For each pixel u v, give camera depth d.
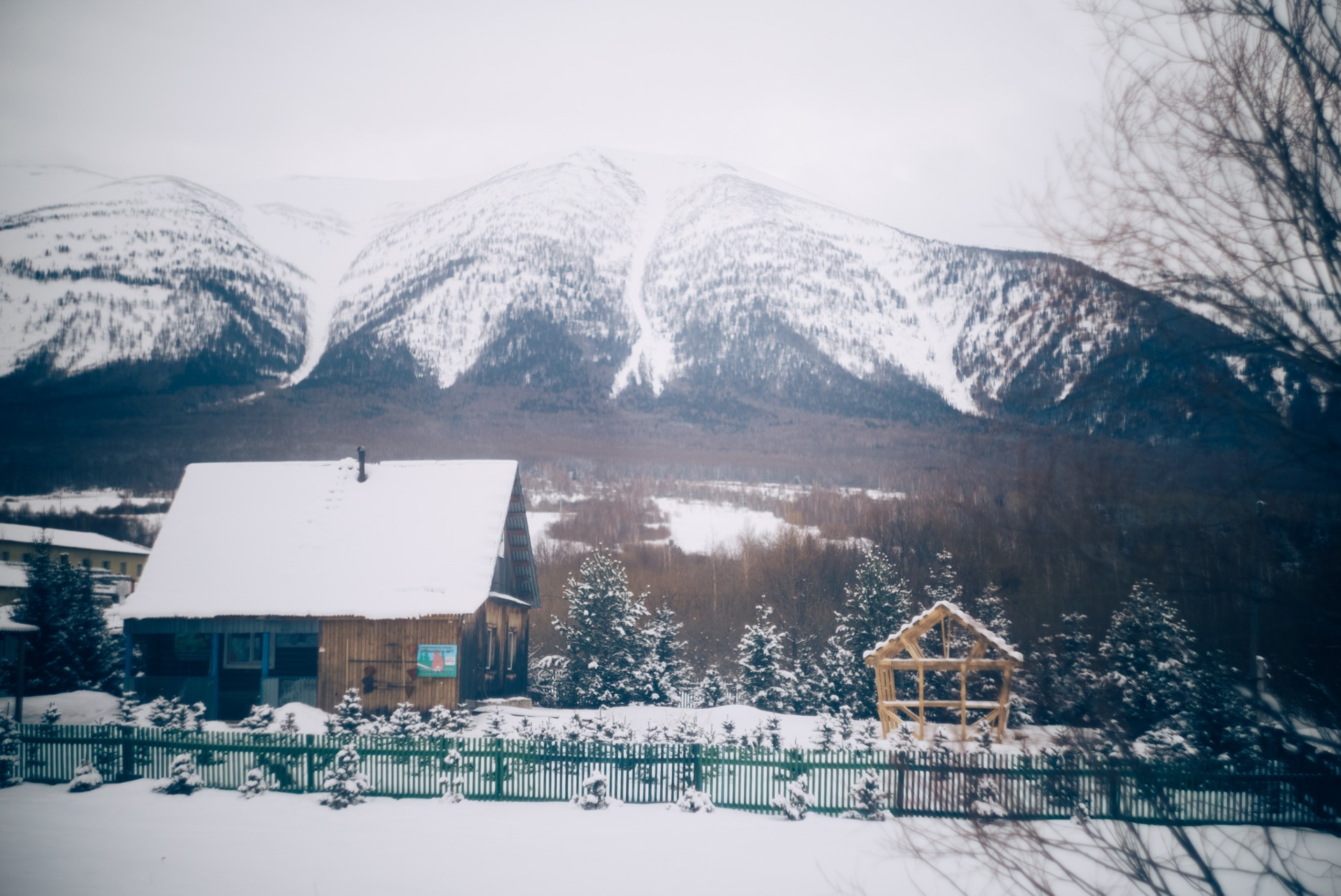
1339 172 6.38
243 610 33.72
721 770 20.22
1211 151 6.77
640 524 137.50
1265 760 7.15
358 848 16.05
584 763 20.62
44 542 45.38
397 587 34.12
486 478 38.31
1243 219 6.66
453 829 17.64
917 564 41.28
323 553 35.75
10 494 180.25
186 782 20.91
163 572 35.69
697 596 75.56
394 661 33.06
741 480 191.25
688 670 49.97
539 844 16.53
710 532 130.12
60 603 44.22
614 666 43.25
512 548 41.50
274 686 33.69
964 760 18.58
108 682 43.38
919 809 18.67
